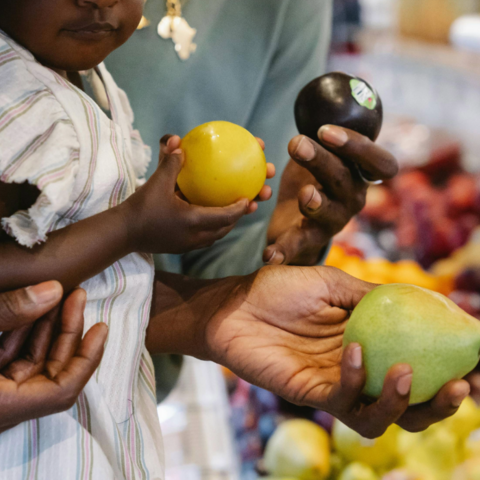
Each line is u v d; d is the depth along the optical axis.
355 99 1.04
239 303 0.94
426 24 2.68
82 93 0.80
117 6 0.75
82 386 0.70
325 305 0.92
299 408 1.70
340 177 1.03
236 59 1.34
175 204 0.78
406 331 0.73
